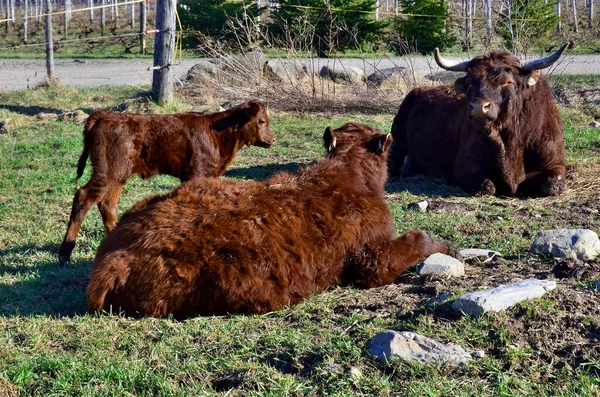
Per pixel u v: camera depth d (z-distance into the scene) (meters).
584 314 4.47
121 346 4.50
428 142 10.43
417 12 23.94
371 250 5.34
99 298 4.86
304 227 5.06
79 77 23.41
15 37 41.28
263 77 16.78
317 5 23.48
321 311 4.90
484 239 6.71
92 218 8.16
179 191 5.24
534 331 4.30
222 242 4.80
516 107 8.55
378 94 15.94
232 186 5.25
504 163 8.77
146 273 4.79
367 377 3.98
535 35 19.95
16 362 4.32
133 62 28.77
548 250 5.88
